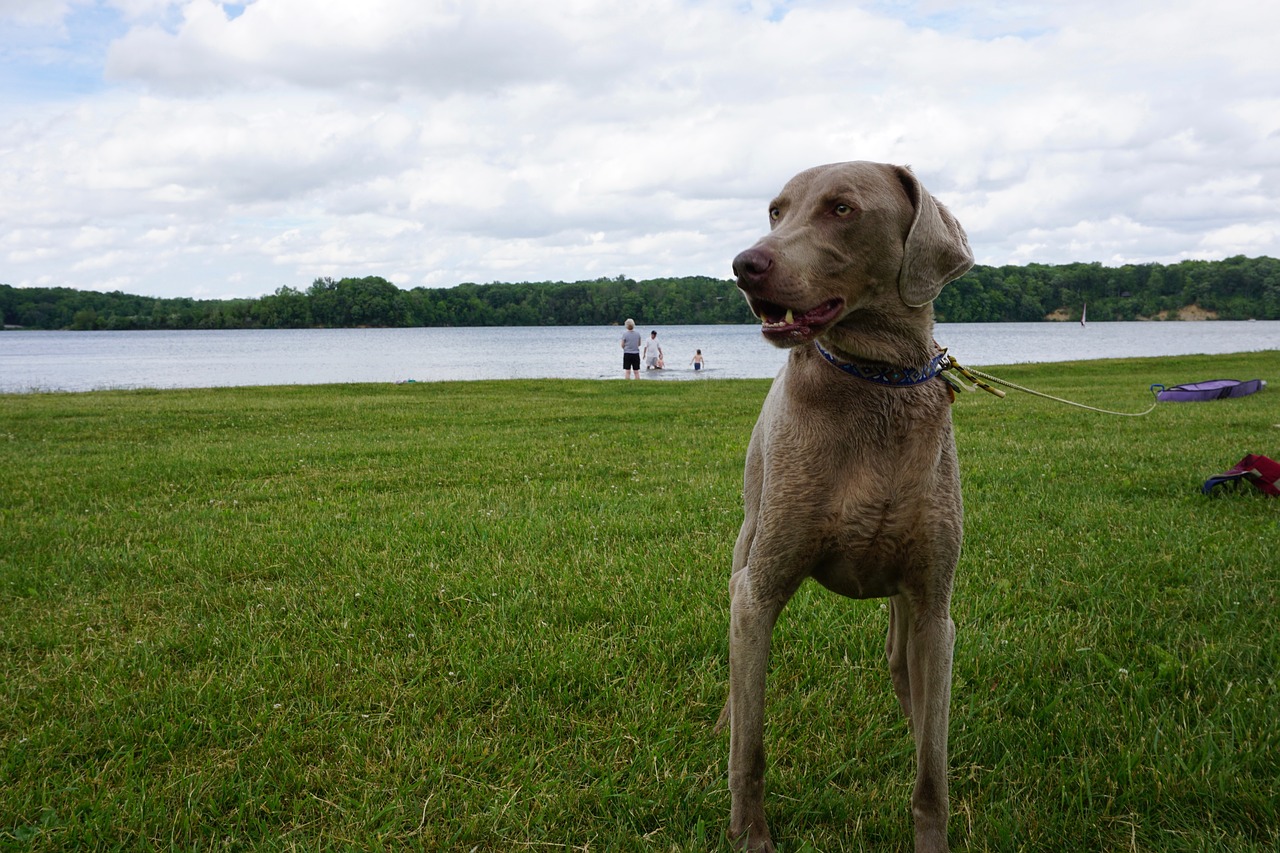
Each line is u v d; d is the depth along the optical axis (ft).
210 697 12.03
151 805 9.54
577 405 55.47
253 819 9.38
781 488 8.52
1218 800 9.15
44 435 41.16
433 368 149.48
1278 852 8.29
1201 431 35.88
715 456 32.07
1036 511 21.49
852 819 9.39
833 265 8.21
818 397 8.52
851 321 8.52
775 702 11.96
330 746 10.95
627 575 16.67
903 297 8.43
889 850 8.84
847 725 11.33
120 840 9.00
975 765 10.23
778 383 9.74
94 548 19.66
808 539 8.50
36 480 28.50
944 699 8.48
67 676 12.78
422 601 15.70
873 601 15.56
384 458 32.83
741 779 8.54
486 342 289.74
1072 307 422.41
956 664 12.75
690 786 9.87
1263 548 17.47
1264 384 56.65
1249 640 13.03
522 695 12.06
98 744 10.93
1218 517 20.52
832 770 10.30
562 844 9.01
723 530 20.25
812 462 8.43
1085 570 16.71
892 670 11.53
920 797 8.47
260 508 23.76
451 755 10.54
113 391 72.64
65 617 15.25
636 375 89.20
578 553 18.37
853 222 8.29
